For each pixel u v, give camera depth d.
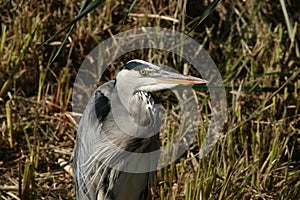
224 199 7.91
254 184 8.86
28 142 9.27
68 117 9.97
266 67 10.94
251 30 11.73
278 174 9.13
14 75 10.38
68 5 11.27
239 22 11.96
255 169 8.83
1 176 9.07
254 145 9.33
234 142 9.45
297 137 9.93
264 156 9.27
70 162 9.35
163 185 8.80
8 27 11.20
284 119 9.77
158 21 11.27
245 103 10.36
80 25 10.98
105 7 11.30
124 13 11.56
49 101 10.19
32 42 10.62
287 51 11.34
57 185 9.06
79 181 7.98
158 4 11.65
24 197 8.52
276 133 9.30
